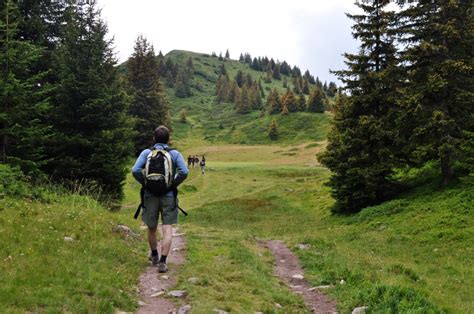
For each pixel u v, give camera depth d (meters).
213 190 41.28
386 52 23.94
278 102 163.88
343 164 23.98
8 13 16.27
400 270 10.94
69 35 21.39
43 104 16.55
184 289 6.89
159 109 59.97
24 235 8.05
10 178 12.91
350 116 24.95
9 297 5.19
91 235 9.27
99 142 20.44
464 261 13.41
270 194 37.00
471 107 20.62
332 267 10.41
